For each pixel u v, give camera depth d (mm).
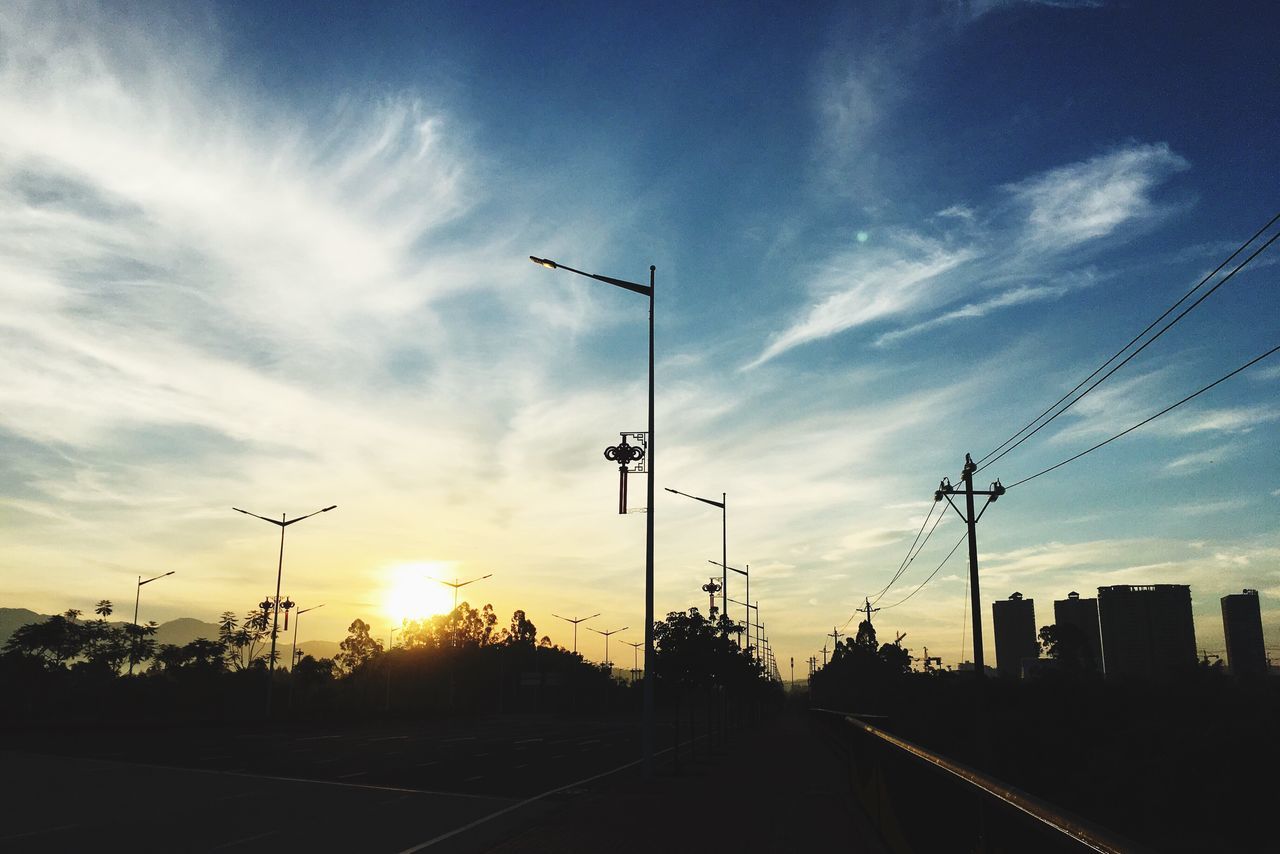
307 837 14219
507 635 160000
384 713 78625
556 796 19984
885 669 99750
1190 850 19734
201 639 85375
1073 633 83812
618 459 26297
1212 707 38750
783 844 13359
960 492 37625
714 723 77500
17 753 33219
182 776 24312
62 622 70750
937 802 8227
